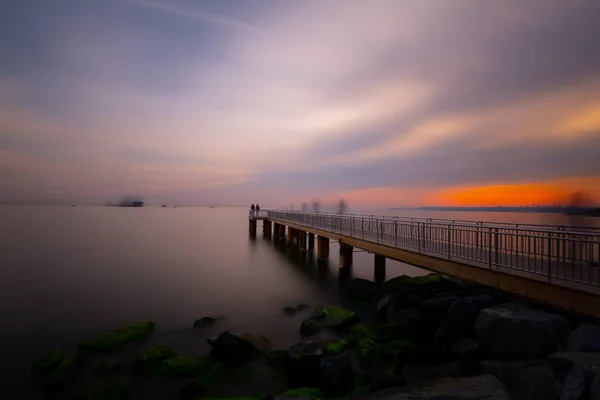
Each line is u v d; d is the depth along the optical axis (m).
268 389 8.12
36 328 12.94
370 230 17.66
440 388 6.21
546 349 6.95
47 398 8.06
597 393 5.06
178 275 22.45
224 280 20.88
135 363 9.41
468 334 9.01
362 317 12.95
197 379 8.58
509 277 7.95
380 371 8.65
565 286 6.68
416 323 10.86
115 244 40.09
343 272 19.20
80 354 10.08
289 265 25.80
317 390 7.46
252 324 13.11
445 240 11.39
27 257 30.05
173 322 13.44
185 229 66.69
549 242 7.22
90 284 20.02
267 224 47.59
